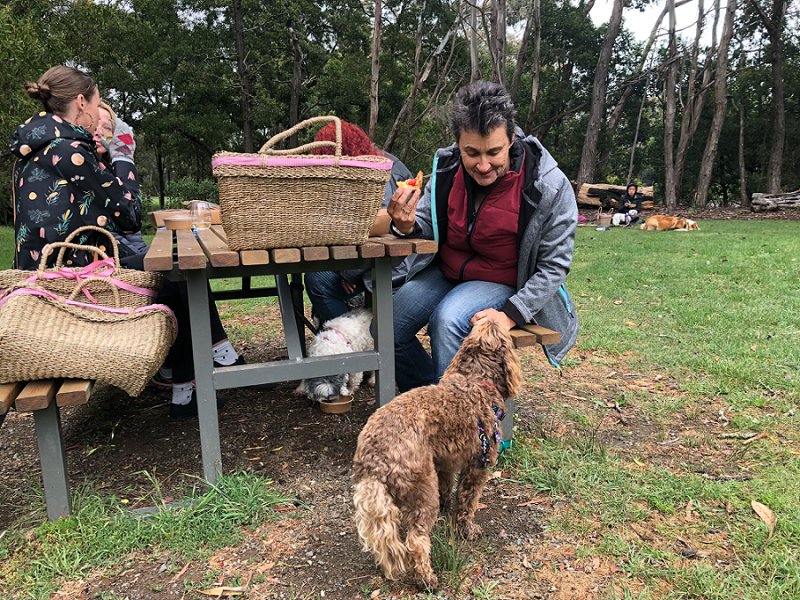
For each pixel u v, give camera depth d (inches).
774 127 1035.3
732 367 157.2
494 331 90.4
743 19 1159.6
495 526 92.9
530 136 112.1
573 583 79.5
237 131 1096.2
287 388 158.2
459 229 116.8
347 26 1066.7
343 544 88.8
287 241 93.6
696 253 388.2
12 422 137.6
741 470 108.7
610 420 133.4
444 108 870.4
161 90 1042.7
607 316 223.1
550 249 109.9
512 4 909.2
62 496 92.4
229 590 78.9
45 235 108.5
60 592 79.3
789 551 83.7
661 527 91.3
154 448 122.3
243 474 107.0
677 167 1083.3
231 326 222.8
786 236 476.7
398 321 126.7
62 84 113.9
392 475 74.8
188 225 134.0
